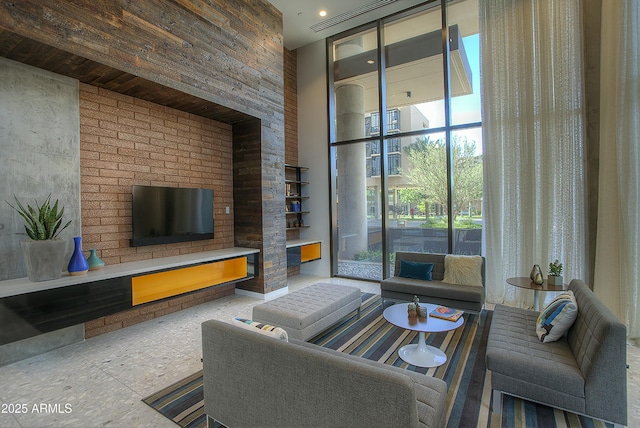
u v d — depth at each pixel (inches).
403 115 211.9
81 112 129.7
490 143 172.9
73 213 126.0
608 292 141.3
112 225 139.9
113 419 80.7
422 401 61.6
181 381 98.7
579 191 154.9
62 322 107.7
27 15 95.0
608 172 142.0
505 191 170.6
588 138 153.6
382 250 222.1
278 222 200.2
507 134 169.2
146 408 85.2
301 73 255.0
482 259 161.0
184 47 140.2
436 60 201.8
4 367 107.3
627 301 134.2
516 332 99.4
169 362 111.0
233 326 69.4
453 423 78.7
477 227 189.8
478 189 189.3
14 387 95.3
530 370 79.4
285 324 116.6
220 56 158.2
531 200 163.5
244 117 181.0
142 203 147.1
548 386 77.4
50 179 120.3
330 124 242.2
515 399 88.8
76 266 116.6
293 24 218.4
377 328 139.8
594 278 150.1
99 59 111.3
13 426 78.0
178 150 167.3
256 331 74.0
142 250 150.9
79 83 128.8
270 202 194.1
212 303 180.2
